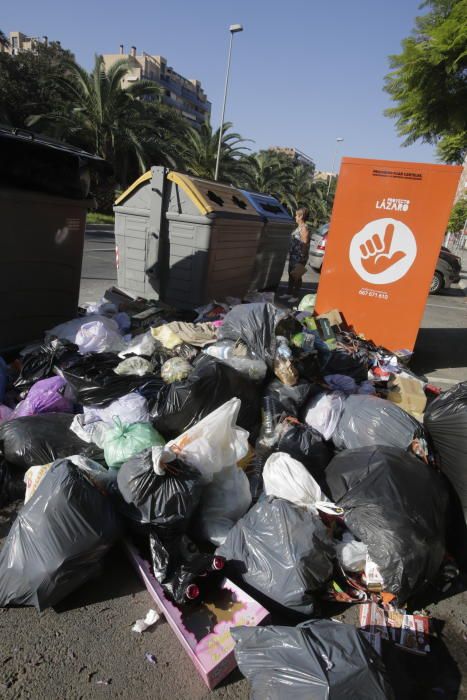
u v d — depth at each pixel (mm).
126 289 6051
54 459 2730
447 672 1983
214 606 2066
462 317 9320
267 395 3416
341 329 5500
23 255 3867
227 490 2576
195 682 1831
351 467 2670
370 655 1689
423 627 2141
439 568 2418
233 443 2676
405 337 5273
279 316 3838
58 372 3295
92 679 1799
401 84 9336
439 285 12477
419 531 2254
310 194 54031
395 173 4906
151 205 5492
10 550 2062
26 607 2074
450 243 35812
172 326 4176
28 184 3791
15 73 27250
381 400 3279
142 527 2234
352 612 2236
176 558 2182
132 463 2350
